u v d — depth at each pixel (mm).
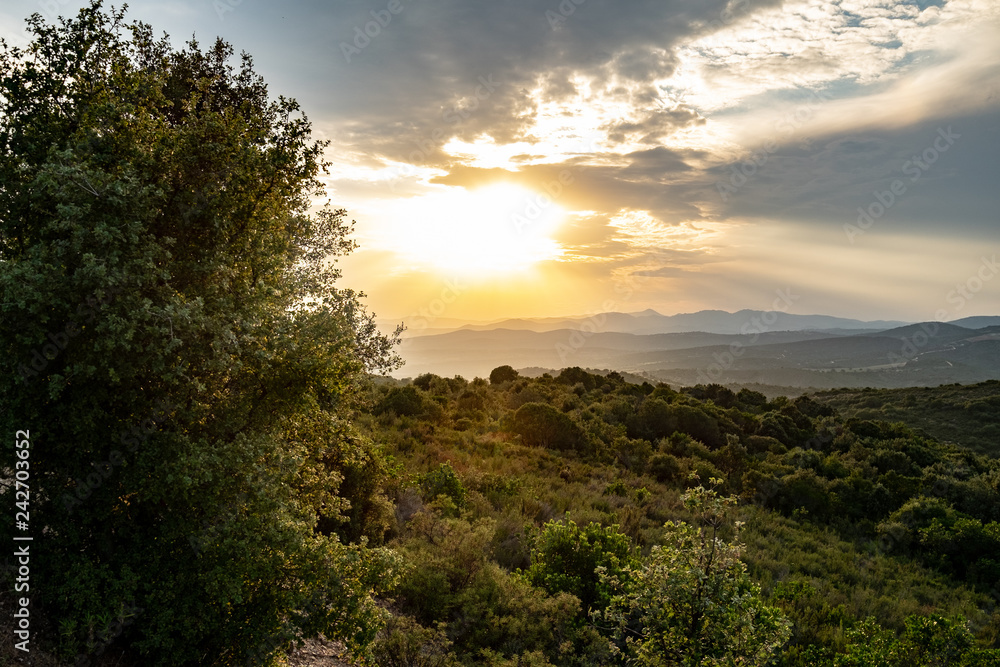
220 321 4621
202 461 4367
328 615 5086
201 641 4969
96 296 4004
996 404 57594
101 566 4398
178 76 7461
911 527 19531
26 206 4523
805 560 15422
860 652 7828
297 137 5750
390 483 12086
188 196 4949
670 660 5992
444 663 6418
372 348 7238
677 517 16672
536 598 8008
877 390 84000
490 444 23094
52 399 4328
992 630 11688
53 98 4980
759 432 36125
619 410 35062
